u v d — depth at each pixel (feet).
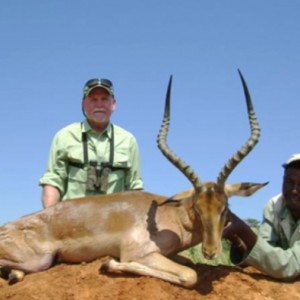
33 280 8.50
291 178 9.19
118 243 8.75
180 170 8.42
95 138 10.90
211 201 8.14
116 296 7.92
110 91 10.94
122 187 11.04
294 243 9.15
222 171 8.20
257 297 8.32
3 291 8.36
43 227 9.05
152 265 8.36
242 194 8.57
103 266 8.38
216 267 9.05
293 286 8.88
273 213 9.80
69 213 9.07
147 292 7.95
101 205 9.09
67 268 8.74
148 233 8.63
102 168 10.72
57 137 10.84
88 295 7.97
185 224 8.65
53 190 10.64
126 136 11.16
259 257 8.68
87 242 8.87
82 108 11.19
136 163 11.27
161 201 9.10
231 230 8.58
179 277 8.16
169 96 8.75
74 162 10.72
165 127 8.71
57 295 8.00
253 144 8.27
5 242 8.96
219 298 8.10
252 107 8.46
